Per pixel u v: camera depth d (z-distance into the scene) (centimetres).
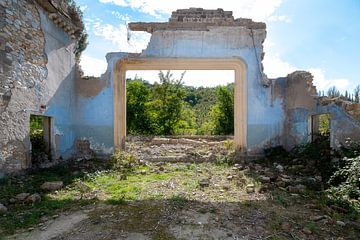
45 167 880
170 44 1134
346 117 817
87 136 1129
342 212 509
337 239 403
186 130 2633
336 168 738
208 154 1165
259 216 486
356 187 593
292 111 1080
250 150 1125
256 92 1134
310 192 617
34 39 836
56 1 947
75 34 1124
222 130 2508
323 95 947
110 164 972
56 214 498
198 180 748
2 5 710
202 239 403
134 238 405
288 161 988
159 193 621
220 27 1135
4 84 710
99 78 1136
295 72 1063
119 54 1138
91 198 589
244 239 404
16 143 751
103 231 428
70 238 407
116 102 1140
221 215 489
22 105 777
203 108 3528
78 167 914
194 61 1136
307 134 995
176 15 1161
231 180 756
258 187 662
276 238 406
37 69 850
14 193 603
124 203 551
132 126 2406
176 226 445
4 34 712
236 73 1163
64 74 1030
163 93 2480
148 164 1005
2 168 701
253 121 1131
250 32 1138
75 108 1125
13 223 455
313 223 456
